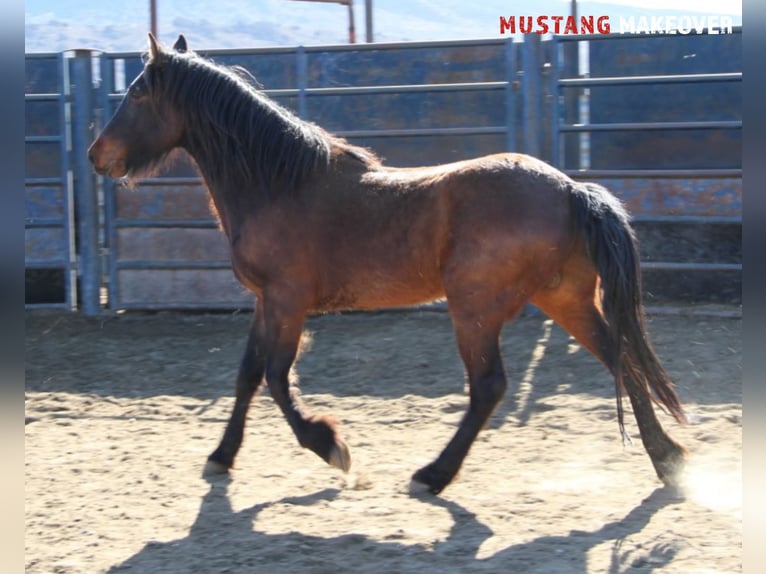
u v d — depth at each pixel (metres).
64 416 7.09
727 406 6.62
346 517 4.91
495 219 4.95
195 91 5.77
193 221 9.73
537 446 6.00
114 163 6.00
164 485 5.54
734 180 8.73
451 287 5.05
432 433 6.39
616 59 9.05
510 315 5.07
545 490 5.22
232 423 5.73
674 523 4.68
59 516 5.07
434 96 9.30
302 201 5.47
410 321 9.16
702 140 8.84
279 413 6.96
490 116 9.23
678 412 5.11
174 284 9.88
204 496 5.33
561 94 9.16
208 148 5.78
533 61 9.00
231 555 4.49
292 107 9.61
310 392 7.45
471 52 9.23
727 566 4.15
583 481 5.36
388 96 9.38
